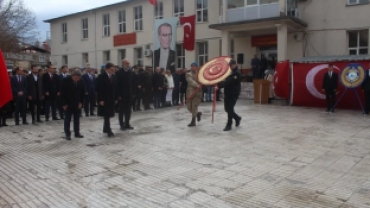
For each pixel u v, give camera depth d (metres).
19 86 10.48
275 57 21.48
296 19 18.52
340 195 4.41
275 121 10.41
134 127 9.77
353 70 12.02
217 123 10.22
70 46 32.69
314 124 9.78
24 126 10.32
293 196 4.40
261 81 15.84
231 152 6.68
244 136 8.19
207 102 16.89
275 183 4.89
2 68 6.88
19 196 4.56
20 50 41.56
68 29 32.75
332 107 12.76
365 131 8.64
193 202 4.26
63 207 4.17
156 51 21.41
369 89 11.63
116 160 6.26
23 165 6.05
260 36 21.45
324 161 5.99
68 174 5.48
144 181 5.08
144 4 26.75
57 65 34.25
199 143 7.51
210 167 5.71
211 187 4.77
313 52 19.83
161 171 5.55
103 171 5.61
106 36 29.53
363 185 4.77
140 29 27.30
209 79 9.16
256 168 5.62
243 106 14.82
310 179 5.06
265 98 15.87
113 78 8.48
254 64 20.55
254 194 4.48
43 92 11.12
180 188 4.75
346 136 8.04
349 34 19.09
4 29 35.53
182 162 6.04
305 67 14.18
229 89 8.88
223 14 20.78
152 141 7.81
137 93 13.80
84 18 31.30
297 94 14.47
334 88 12.38
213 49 23.48
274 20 18.36
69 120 8.26
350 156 6.30
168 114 12.66
